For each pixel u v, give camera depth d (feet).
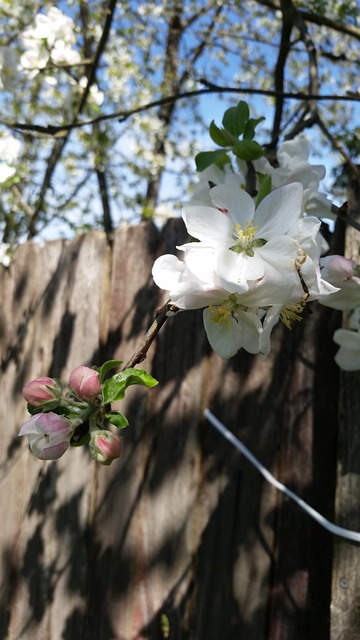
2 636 2.03
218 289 0.69
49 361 2.04
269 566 1.50
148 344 0.73
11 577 2.05
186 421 1.68
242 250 0.70
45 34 2.00
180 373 1.70
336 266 0.98
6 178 1.69
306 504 1.45
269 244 0.69
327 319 1.47
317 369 1.47
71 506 1.91
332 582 1.32
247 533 1.54
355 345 1.18
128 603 1.74
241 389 1.59
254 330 0.72
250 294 0.68
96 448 0.72
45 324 2.07
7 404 2.18
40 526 1.99
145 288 1.81
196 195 1.04
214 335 0.73
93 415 0.75
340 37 4.46
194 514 1.64
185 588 1.64
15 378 2.16
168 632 1.64
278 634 1.46
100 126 3.89
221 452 1.61
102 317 1.91
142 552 1.73
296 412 1.49
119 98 4.31
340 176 2.39
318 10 2.68
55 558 1.93
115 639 1.74
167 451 1.70
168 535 1.68
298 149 1.06
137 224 1.86
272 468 1.51
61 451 0.73
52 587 1.93
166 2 4.59
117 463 1.80
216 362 1.64
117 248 1.89
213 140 1.06
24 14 3.44
